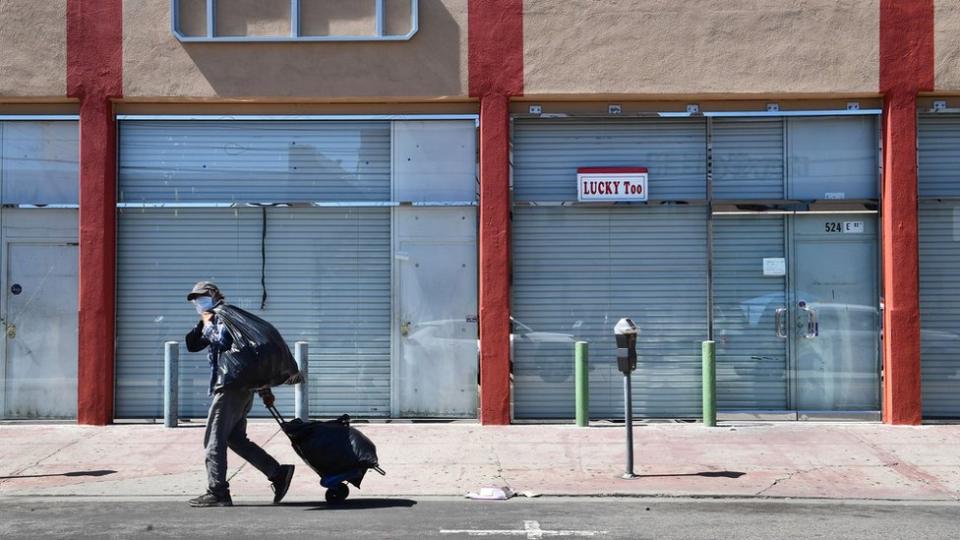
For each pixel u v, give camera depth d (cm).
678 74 1241
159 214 1283
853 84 1236
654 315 1273
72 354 1268
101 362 1241
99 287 1243
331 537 732
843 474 1001
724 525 789
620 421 1259
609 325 1274
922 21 1233
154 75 1249
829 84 1237
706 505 880
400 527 771
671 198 1273
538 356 1270
